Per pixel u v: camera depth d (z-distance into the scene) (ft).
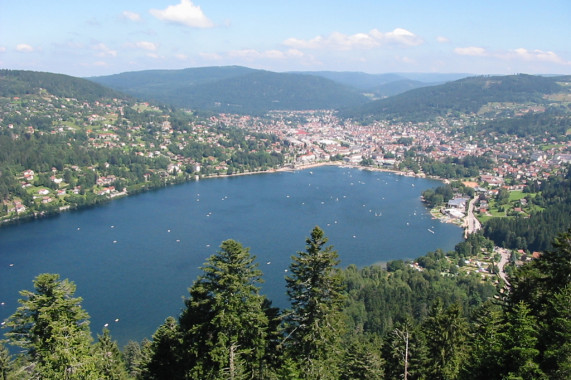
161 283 590.96
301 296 175.63
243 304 178.60
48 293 177.06
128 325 491.31
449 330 223.30
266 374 184.34
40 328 174.09
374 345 307.17
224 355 173.17
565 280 186.80
